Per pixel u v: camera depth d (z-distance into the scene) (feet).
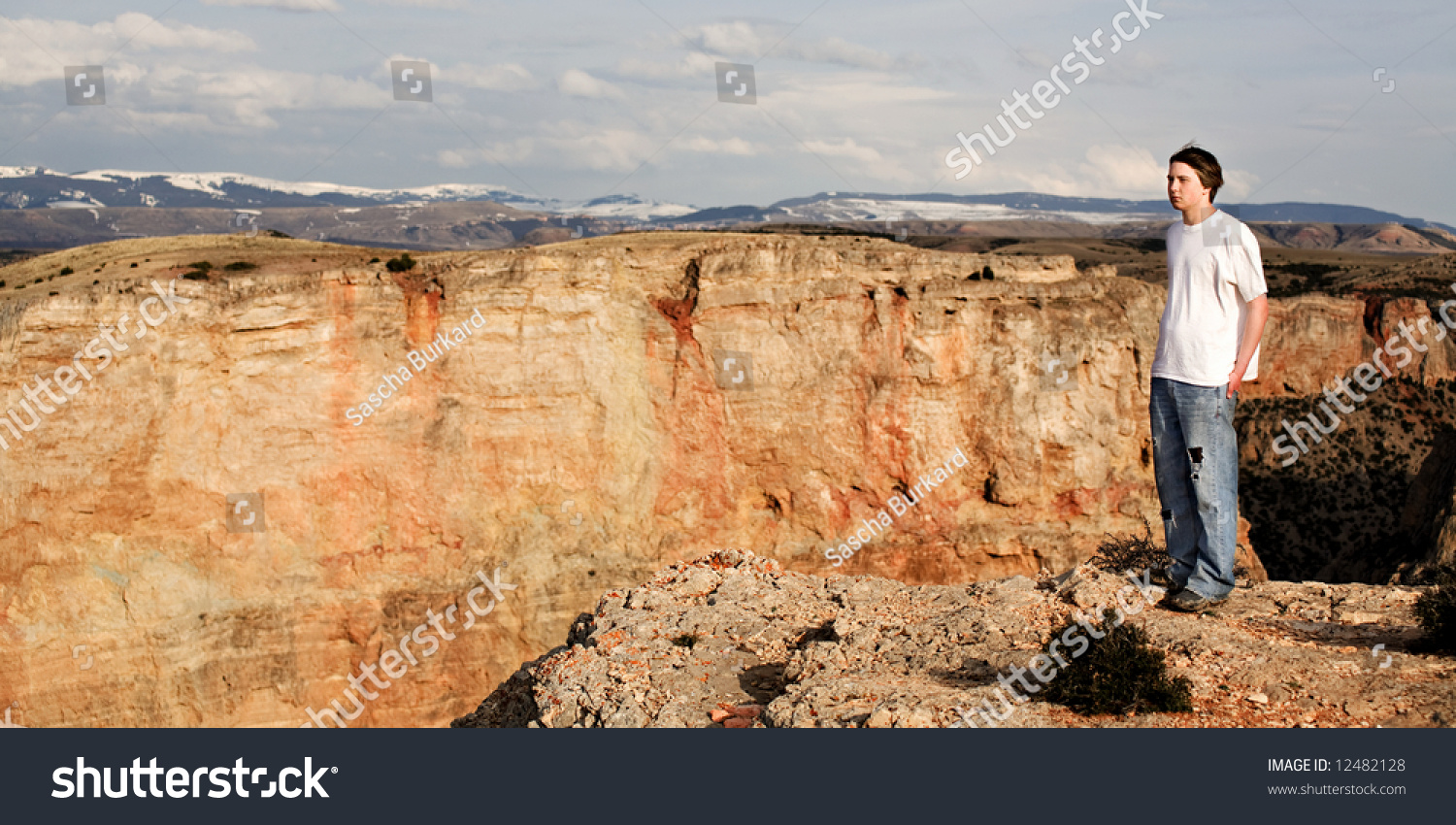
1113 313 229.25
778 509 218.18
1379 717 27.91
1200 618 35.17
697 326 213.46
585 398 203.41
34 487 165.89
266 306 181.88
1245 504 291.99
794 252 217.97
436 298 195.11
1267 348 311.06
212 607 178.40
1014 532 223.51
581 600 201.05
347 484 188.34
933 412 220.64
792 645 41.60
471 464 196.03
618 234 262.06
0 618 165.37
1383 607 36.91
